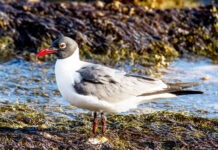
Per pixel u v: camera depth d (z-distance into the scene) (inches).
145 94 472.1
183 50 773.3
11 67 682.2
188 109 556.4
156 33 781.9
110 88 462.3
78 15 791.7
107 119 514.6
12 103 551.8
